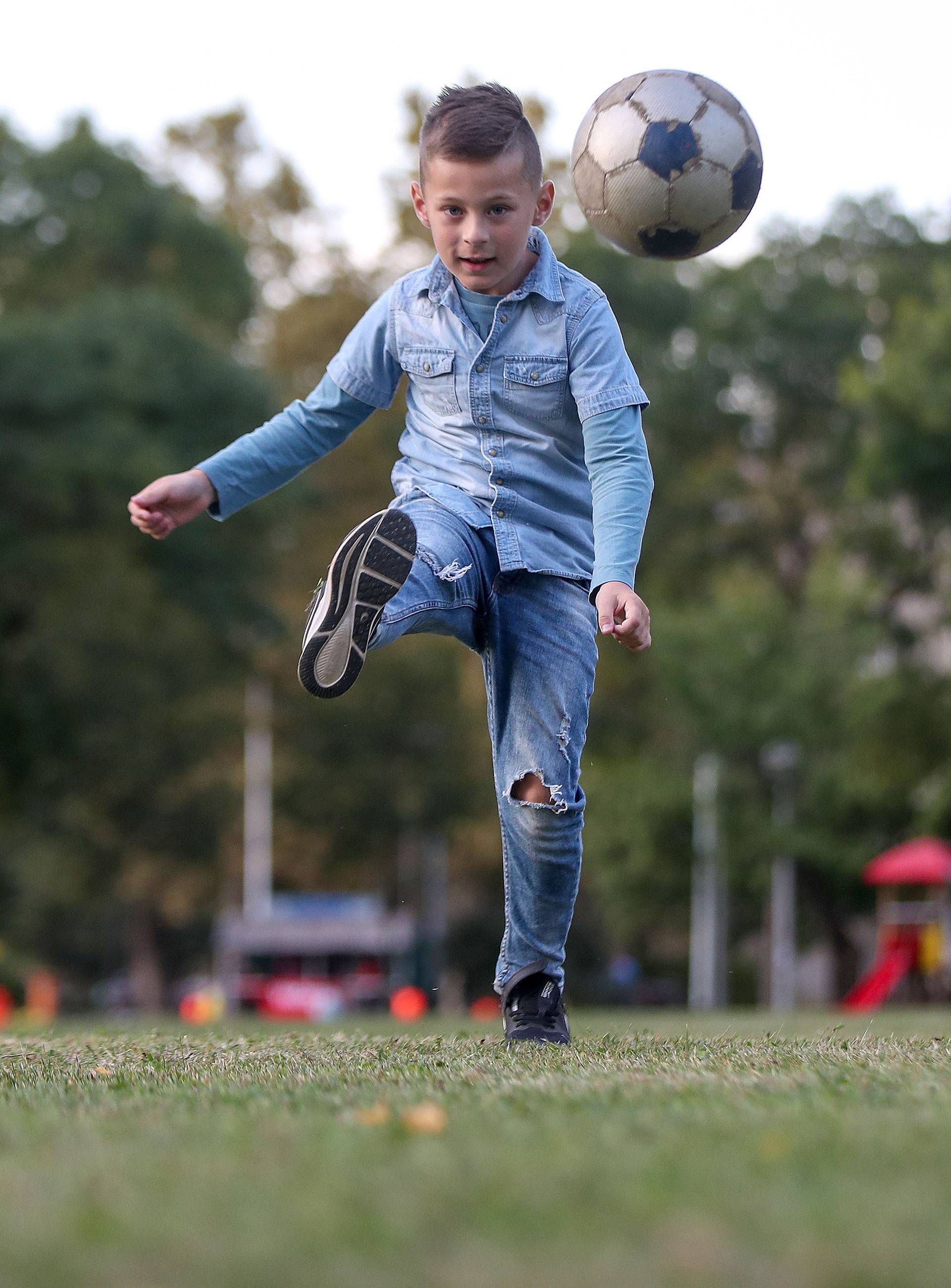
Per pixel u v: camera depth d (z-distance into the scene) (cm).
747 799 7088
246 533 6300
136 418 5950
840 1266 324
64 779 6394
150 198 6831
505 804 1020
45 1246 353
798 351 9062
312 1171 439
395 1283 315
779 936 7219
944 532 5656
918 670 5794
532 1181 417
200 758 7494
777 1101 601
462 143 922
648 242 1042
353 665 897
